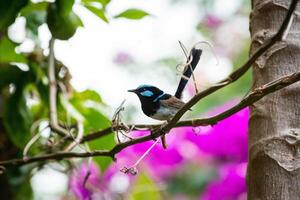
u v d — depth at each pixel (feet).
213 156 32.17
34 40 26.13
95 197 28.17
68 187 27.66
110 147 25.96
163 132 17.20
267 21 16.46
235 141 31.30
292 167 14.74
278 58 15.83
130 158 31.45
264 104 15.62
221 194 31.50
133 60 47.21
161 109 25.29
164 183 34.53
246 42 46.11
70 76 27.20
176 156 33.42
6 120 25.64
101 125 27.20
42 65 26.73
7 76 26.25
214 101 40.93
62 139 24.20
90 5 25.11
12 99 25.93
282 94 15.43
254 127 15.76
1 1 23.58
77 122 24.54
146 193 30.68
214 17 46.42
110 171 30.48
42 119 27.04
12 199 25.96
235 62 45.42
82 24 24.13
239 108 15.29
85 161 28.45
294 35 15.87
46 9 24.25
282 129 15.15
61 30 22.56
